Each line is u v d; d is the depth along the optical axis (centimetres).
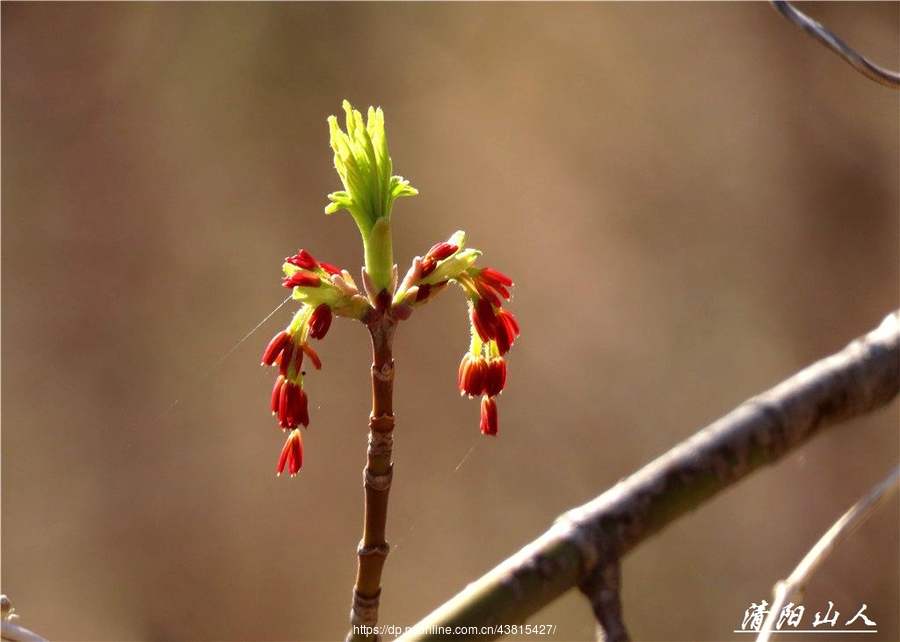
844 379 50
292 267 45
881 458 113
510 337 46
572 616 102
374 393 45
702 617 112
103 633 110
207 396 117
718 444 49
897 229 115
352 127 45
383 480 46
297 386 46
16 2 118
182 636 112
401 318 45
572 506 116
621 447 118
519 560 48
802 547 112
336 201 45
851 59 48
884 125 115
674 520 49
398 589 113
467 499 117
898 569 108
